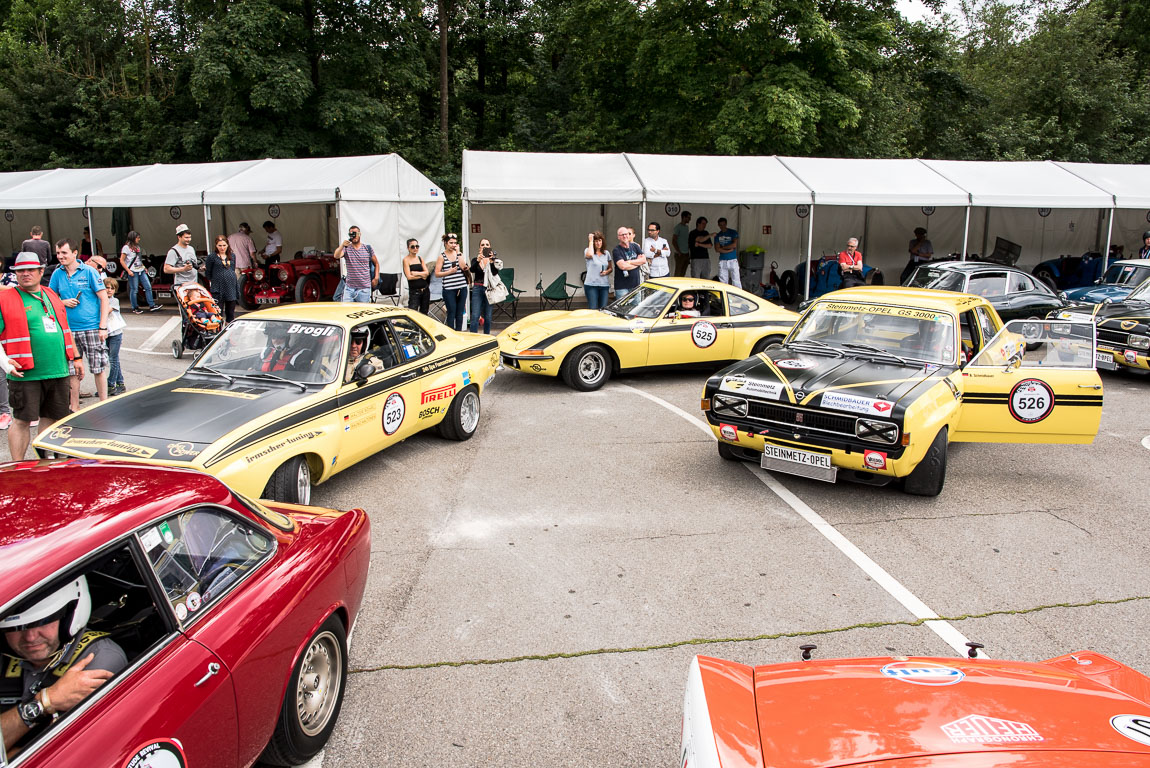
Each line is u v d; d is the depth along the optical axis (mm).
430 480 6789
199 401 5559
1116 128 27500
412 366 7113
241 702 2625
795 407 6160
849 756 2107
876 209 20531
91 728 2113
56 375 6641
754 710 2406
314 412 5703
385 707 3605
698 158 16969
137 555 2439
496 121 32812
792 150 21375
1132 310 11750
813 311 7727
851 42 21234
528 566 5121
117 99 27172
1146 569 5164
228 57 21266
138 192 16766
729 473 7047
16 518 2402
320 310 6875
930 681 2533
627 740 3395
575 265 19578
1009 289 14195
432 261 17703
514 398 10031
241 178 16656
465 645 4152
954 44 30359
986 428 6715
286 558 3139
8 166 27344
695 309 10898
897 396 5902
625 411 9312
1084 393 6477
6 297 6328
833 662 2760
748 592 4770
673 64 21953
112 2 28297
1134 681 2623
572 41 27766
